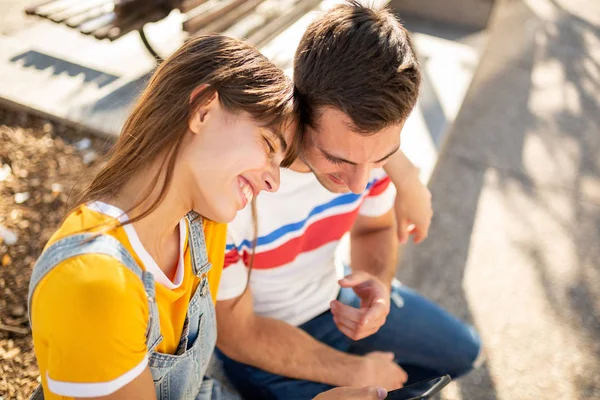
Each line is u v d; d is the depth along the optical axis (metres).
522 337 2.58
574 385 2.40
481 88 4.37
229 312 1.45
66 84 3.07
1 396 1.72
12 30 3.55
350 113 1.16
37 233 2.31
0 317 1.96
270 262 1.51
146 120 0.95
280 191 1.42
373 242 1.82
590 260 3.02
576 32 5.36
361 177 1.28
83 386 0.89
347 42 1.15
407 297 1.84
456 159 3.61
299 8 3.71
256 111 0.94
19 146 2.69
